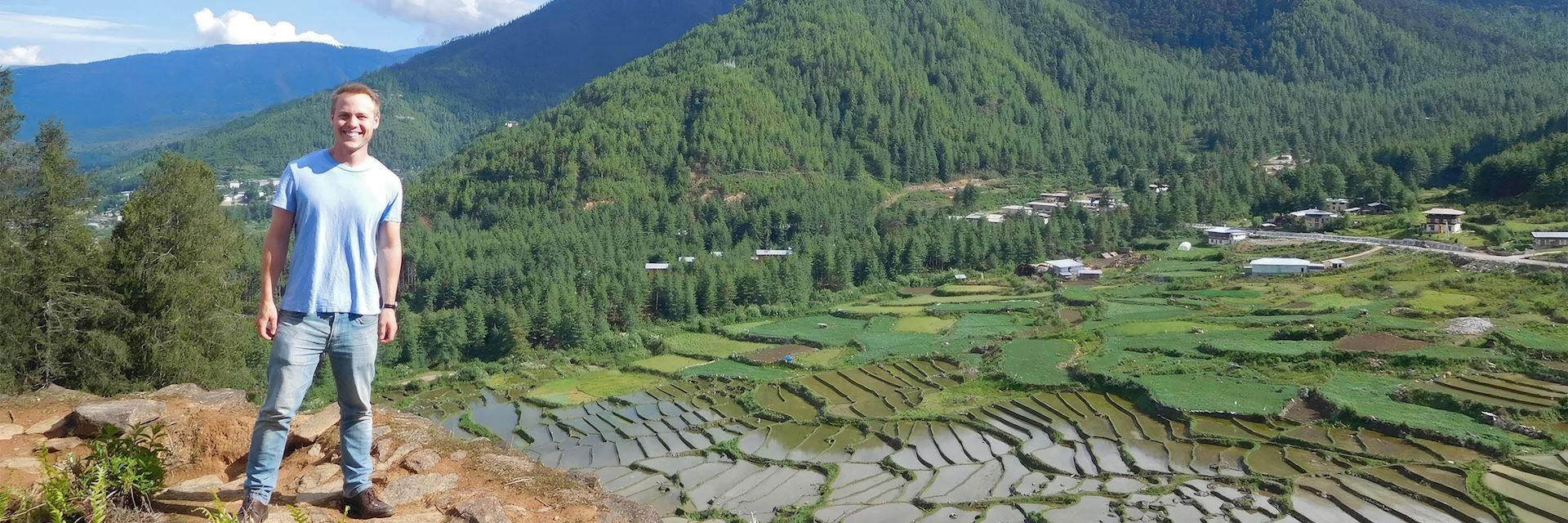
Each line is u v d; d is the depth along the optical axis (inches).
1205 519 1582.2
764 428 2413.9
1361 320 2755.9
